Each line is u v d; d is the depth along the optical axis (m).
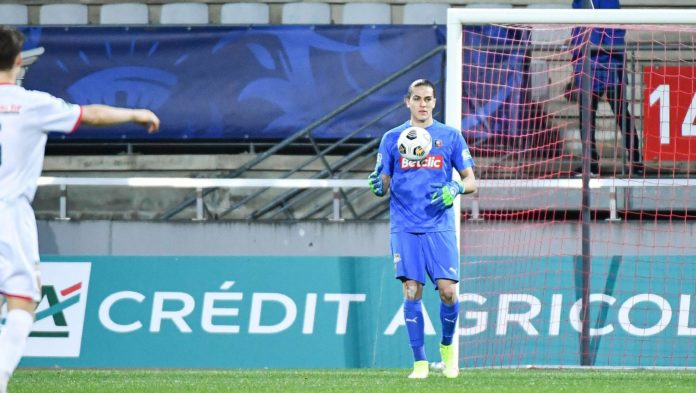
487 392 22.69
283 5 47.31
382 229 39.47
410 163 26.91
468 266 34.41
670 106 39.38
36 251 17.94
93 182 37.25
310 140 43.00
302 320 33.88
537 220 40.06
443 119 41.81
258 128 43.50
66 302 34.16
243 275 34.22
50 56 43.56
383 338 33.72
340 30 43.56
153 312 34.03
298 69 43.50
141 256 34.44
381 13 47.06
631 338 33.78
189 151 45.16
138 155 45.09
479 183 38.16
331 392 22.61
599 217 40.94
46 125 17.86
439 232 26.97
